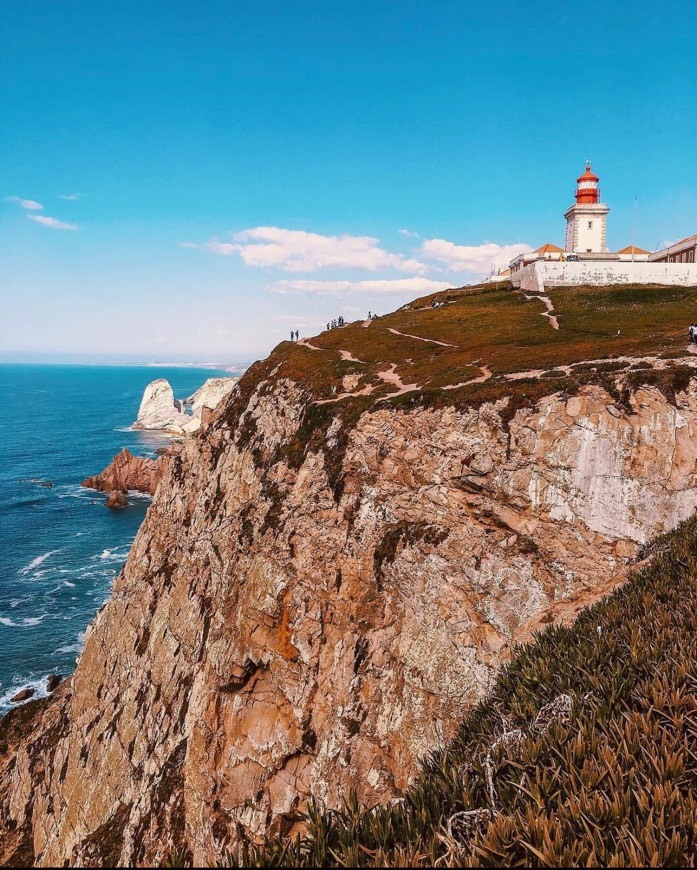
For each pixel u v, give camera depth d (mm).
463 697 25234
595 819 5469
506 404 31297
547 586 26609
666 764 6125
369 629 29156
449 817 6070
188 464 55312
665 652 8852
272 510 38531
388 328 69312
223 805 27969
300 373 53250
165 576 46062
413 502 31578
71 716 44656
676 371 28641
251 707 29953
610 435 28219
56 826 37062
